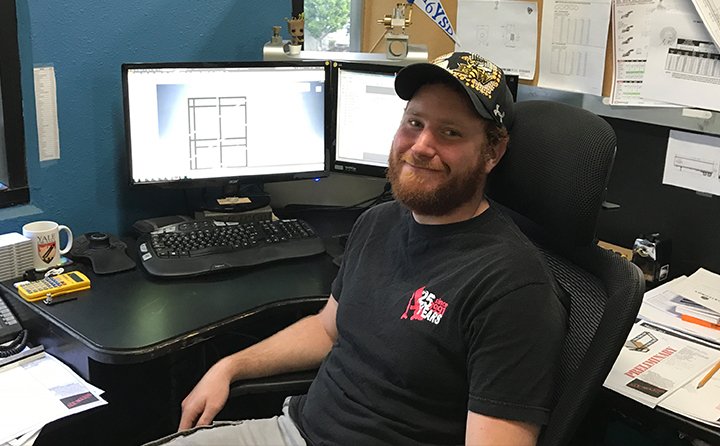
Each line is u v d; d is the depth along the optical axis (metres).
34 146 1.84
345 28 2.43
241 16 2.16
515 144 1.33
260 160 2.03
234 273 1.78
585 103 1.99
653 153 1.89
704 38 1.73
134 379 1.81
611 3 1.88
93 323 1.52
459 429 1.30
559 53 2.02
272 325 2.06
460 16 2.19
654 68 1.83
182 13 2.03
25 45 1.77
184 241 1.83
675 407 1.32
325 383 1.47
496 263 1.26
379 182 2.26
